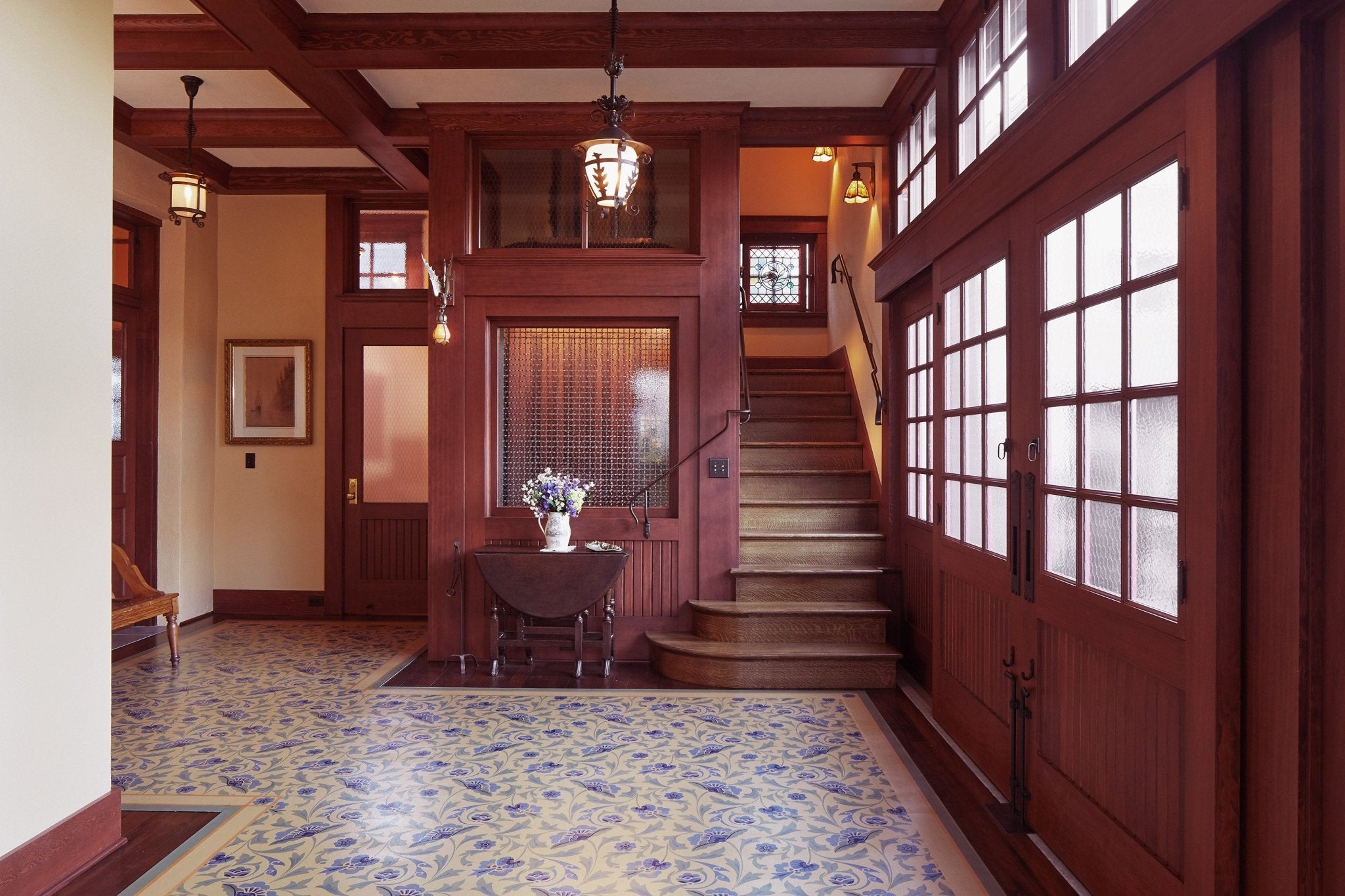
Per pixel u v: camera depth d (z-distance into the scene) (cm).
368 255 675
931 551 448
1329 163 165
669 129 505
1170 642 204
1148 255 216
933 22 402
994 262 320
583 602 475
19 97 243
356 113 474
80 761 262
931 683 448
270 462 664
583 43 404
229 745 365
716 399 505
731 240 504
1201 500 191
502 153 520
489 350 512
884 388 538
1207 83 188
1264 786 179
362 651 541
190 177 453
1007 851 270
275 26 377
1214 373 186
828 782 325
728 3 396
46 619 250
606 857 265
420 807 302
